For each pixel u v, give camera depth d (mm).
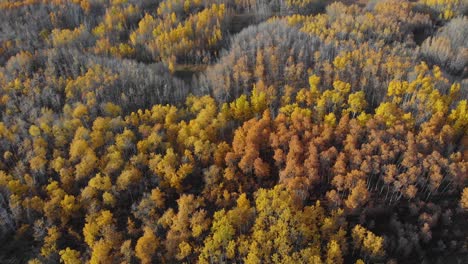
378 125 108938
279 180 100125
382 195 98500
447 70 139875
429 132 104500
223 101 124500
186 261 88625
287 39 144000
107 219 91312
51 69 132750
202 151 104375
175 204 99562
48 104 124062
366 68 126375
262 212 89312
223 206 96938
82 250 91750
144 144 106000
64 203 93625
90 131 111125
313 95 118562
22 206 95688
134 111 124312
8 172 104625
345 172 99562
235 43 147000
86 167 100125
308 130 109688
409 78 123750
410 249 86938
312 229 88312
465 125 108438
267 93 119625
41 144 106875
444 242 89750
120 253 88062
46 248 89938
